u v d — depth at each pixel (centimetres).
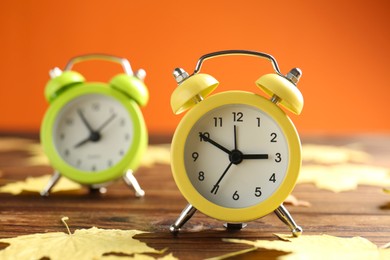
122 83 59
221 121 45
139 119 59
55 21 130
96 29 129
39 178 68
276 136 45
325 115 133
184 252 41
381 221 49
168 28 130
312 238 44
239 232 46
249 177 45
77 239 43
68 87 60
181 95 44
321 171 74
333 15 131
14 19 129
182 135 45
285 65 131
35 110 132
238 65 128
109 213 52
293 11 130
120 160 59
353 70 133
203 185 45
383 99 134
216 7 129
